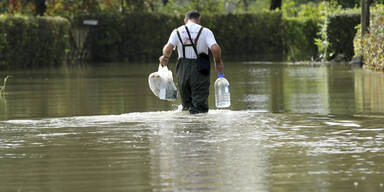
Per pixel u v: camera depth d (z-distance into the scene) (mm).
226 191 9625
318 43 55375
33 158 12266
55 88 30953
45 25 58281
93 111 20719
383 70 37250
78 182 10312
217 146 13172
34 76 40969
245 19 78562
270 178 10398
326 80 32688
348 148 12844
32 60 56781
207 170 10984
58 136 14711
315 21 72438
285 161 11656
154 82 20219
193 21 19500
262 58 64000
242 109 20484
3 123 17031
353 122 16594
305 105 21438
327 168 11070
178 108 20266
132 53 69938
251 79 34750
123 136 14539
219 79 20094
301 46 74250
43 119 18172
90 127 16000
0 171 11203
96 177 10625
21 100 25000
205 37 19016
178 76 19203
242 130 15211
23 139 14375
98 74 42500
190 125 16078
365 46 41438
